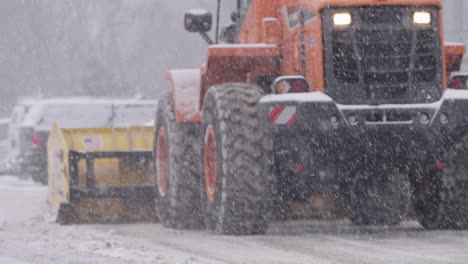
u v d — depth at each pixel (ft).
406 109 68.44
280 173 71.77
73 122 166.40
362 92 68.85
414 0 69.82
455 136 72.33
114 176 96.58
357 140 68.95
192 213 82.17
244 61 75.00
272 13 77.87
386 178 73.46
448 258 56.70
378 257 57.36
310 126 67.82
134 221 91.97
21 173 176.04
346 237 69.56
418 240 66.95
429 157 71.51
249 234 71.15
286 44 75.05
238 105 71.26
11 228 84.74
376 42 69.31
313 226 80.43
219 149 71.31
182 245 66.23
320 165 70.95
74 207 89.92
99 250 63.52
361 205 76.59
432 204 74.84
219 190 71.41
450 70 76.48
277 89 69.26
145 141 103.30
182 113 80.43
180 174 82.12
